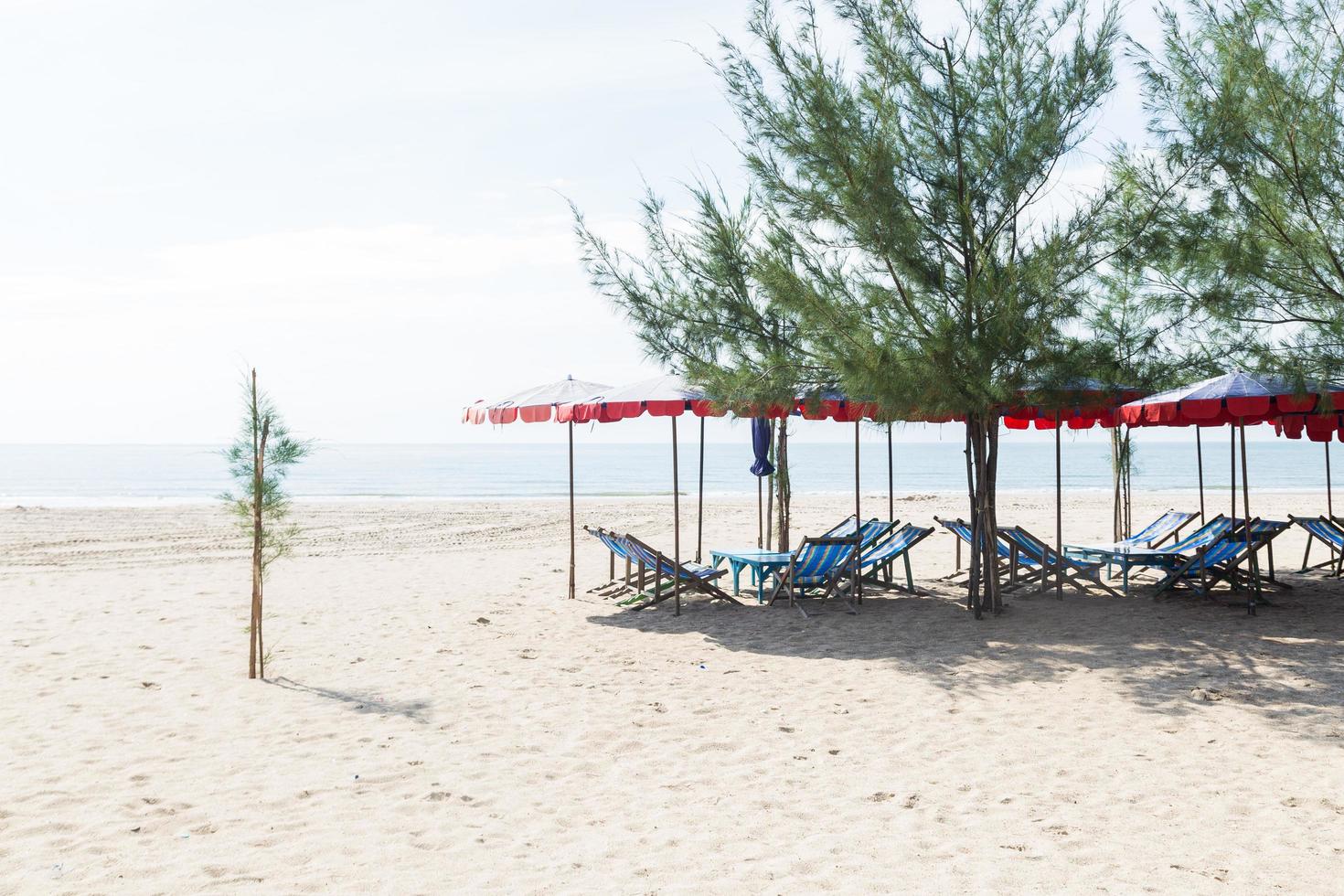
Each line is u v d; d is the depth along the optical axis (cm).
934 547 1566
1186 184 812
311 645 840
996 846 412
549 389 1088
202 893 365
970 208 855
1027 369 823
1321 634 823
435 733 581
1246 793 470
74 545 1720
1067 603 984
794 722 604
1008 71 855
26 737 571
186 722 604
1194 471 7312
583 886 374
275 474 738
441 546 1730
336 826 437
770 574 1146
